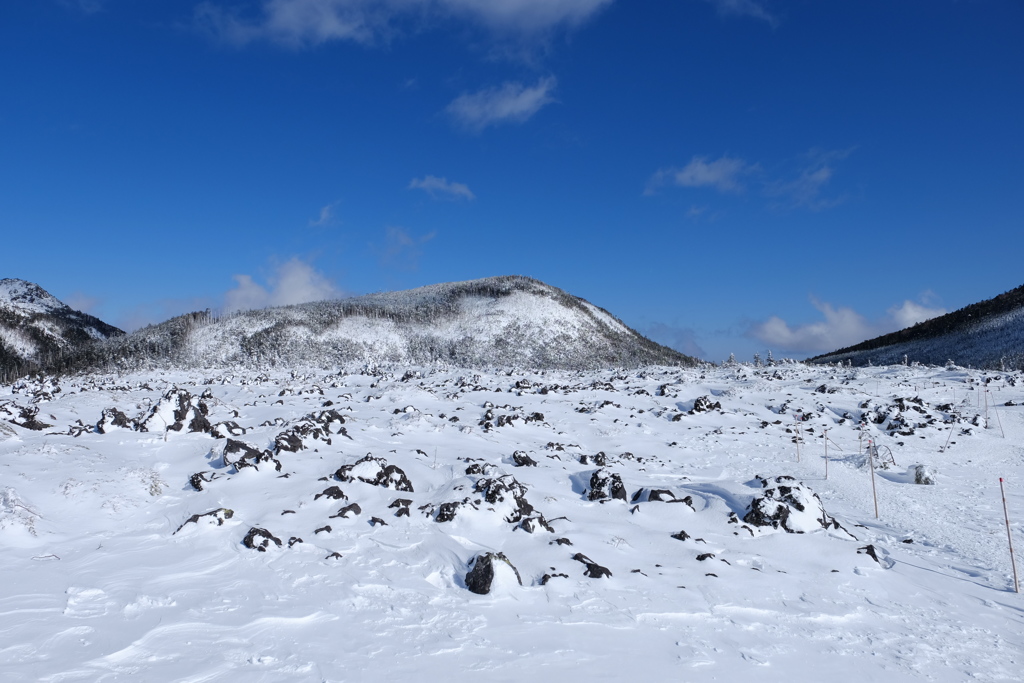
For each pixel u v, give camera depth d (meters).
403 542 11.23
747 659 8.34
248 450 15.25
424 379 42.94
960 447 26.22
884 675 8.28
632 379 45.06
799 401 34.72
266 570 9.66
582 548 11.88
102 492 12.09
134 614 7.98
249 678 6.68
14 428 17.36
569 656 7.91
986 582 12.49
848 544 13.31
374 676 6.95
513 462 18.59
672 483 18.36
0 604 7.91
